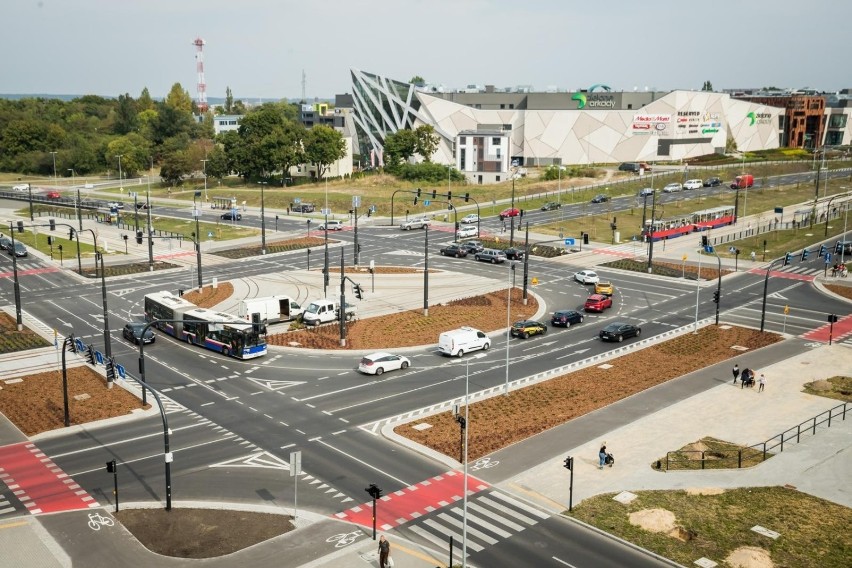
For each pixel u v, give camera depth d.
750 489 47.34
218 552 39.91
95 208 174.12
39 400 62.66
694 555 39.75
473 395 64.25
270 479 48.56
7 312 91.38
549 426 57.38
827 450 53.28
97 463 51.06
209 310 88.69
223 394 64.38
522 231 150.25
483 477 48.69
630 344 80.25
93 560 39.25
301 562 38.97
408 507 44.81
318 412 60.28
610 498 45.91
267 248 133.38
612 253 131.50
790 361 74.19
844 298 100.81
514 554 39.62
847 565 38.81
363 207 182.38
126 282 108.56
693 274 115.56
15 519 43.50
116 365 59.25
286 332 83.69
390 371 70.81
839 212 169.38
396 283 108.06
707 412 60.53
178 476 49.03
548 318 90.62
